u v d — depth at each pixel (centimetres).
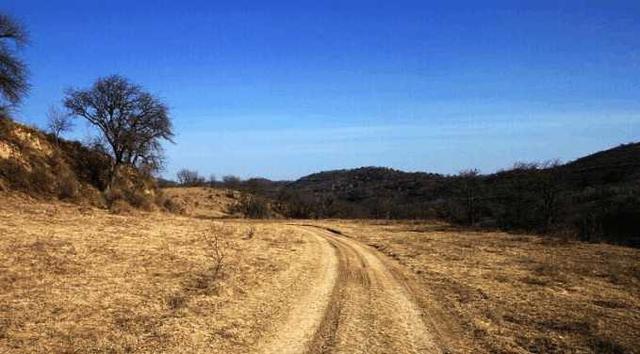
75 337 1072
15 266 1747
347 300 1560
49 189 4347
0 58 4156
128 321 1206
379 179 14625
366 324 1277
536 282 1875
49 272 1702
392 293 1688
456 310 1440
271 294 1609
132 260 2062
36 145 4753
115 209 4384
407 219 6931
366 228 4991
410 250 2984
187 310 1331
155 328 1156
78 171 5203
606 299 1579
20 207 3484
